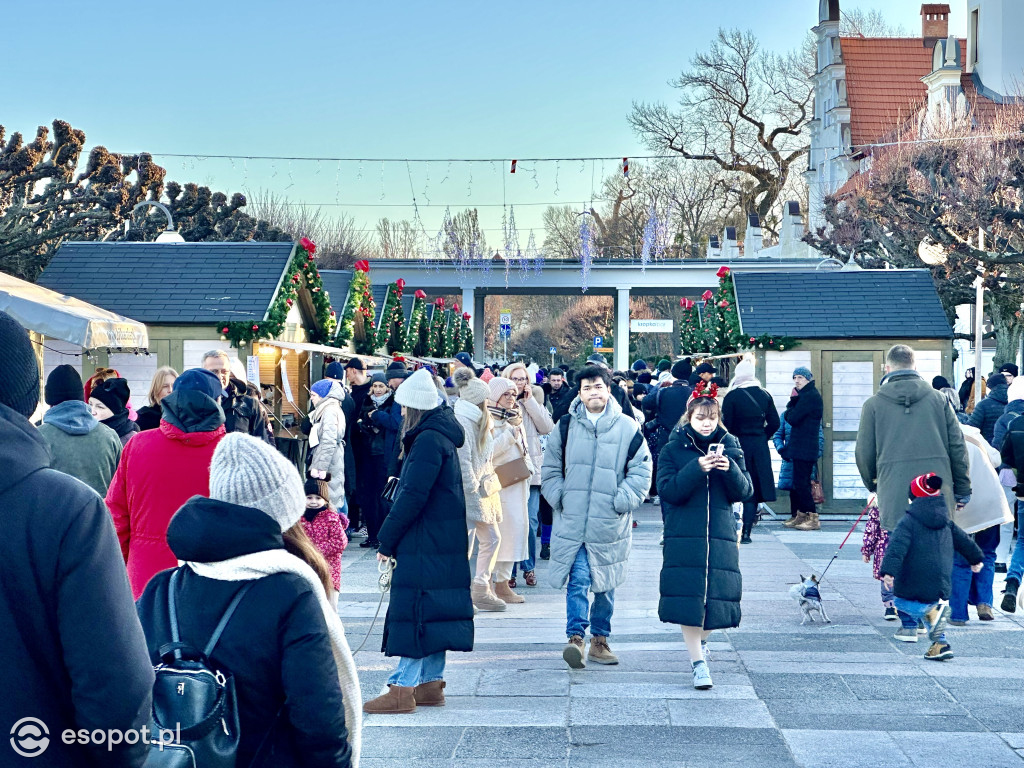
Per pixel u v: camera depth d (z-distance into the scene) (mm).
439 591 5992
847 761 5293
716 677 6859
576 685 6688
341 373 11984
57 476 2176
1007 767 5203
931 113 37688
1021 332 27172
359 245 62250
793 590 8406
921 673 6953
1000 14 46875
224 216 35812
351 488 12094
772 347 15102
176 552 2924
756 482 12320
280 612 2883
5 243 23406
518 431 9406
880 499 7969
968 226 23328
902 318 15273
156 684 2662
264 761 2859
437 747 5520
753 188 60438
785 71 59438
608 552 7055
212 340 14500
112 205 25891
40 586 2102
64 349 14438
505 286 49656
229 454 3082
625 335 49469
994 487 8352
